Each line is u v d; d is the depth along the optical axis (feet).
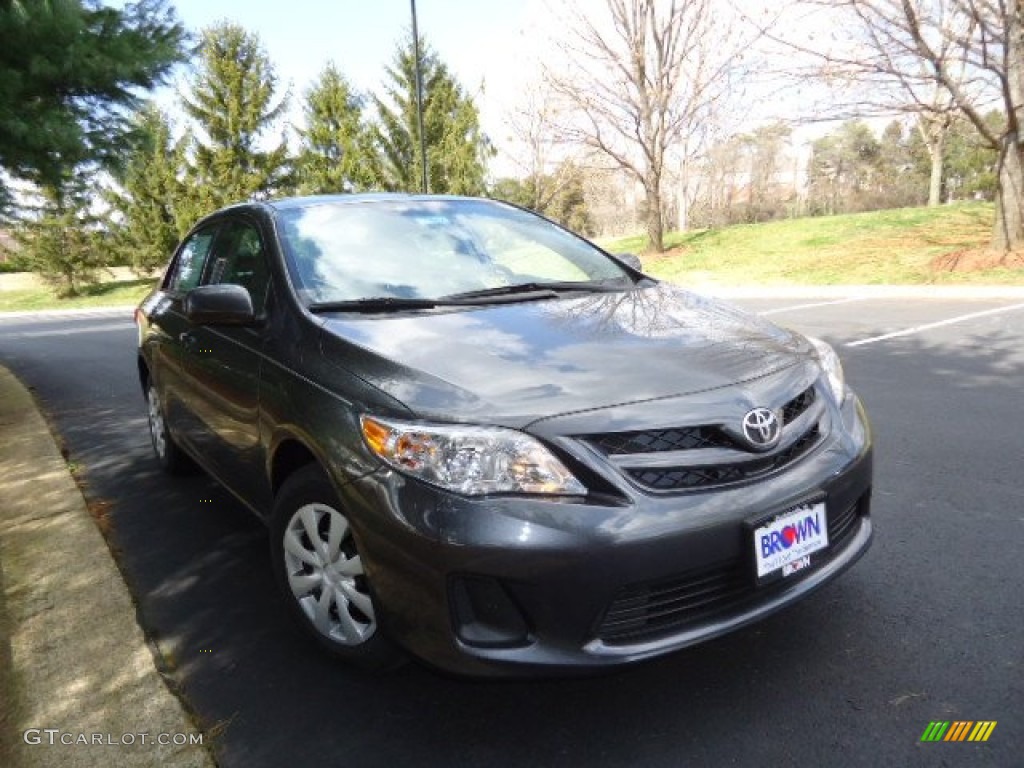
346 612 8.36
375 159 95.66
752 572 7.20
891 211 68.54
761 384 7.86
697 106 64.39
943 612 9.04
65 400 24.58
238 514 13.51
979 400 17.94
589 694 7.99
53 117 23.76
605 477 6.89
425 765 7.13
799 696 7.72
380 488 7.33
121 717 7.86
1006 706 7.39
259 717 7.94
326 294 9.96
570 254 12.28
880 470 13.80
